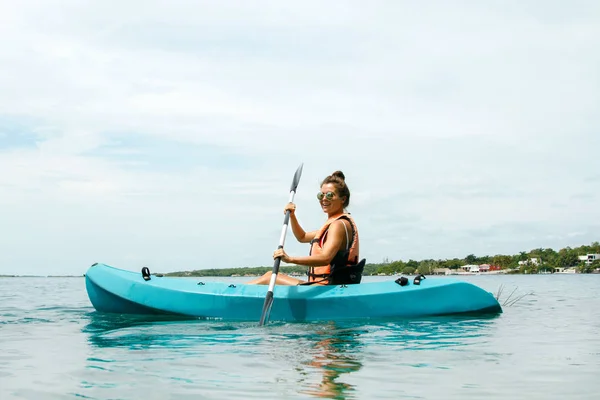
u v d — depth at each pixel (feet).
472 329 16.10
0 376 9.95
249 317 17.84
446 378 9.84
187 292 18.58
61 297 34.22
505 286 66.03
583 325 18.11
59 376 9.89
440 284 19.16
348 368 10.53
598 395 8.82
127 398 8.46
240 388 9.00
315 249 19.20
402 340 13.79
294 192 21.66
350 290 18.42
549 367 10.85
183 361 11.06
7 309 23.76
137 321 17.71
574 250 386.73
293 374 9.95
